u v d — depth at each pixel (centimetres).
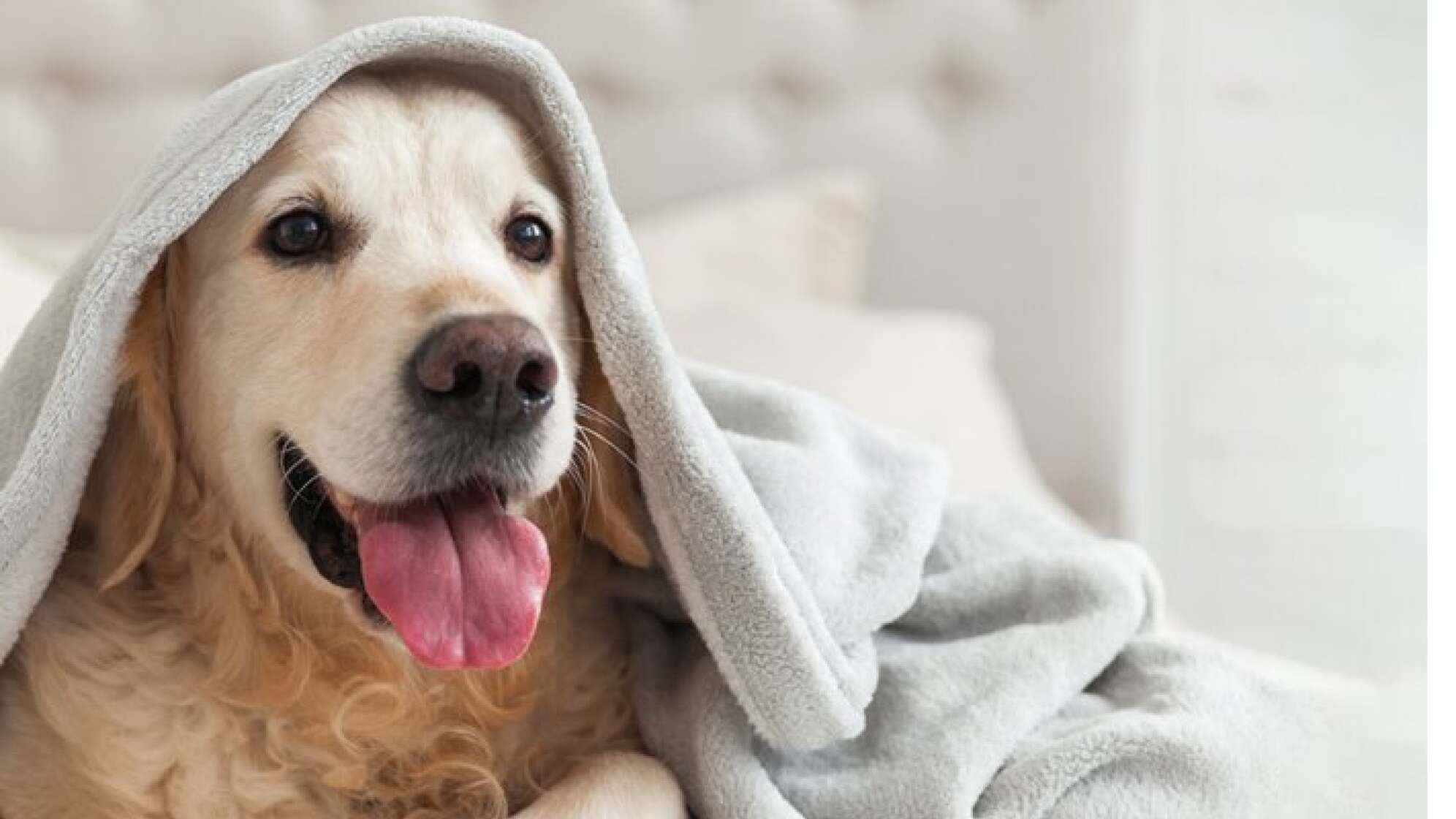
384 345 120
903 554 138
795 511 135
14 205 276
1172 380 325
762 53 312
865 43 316
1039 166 318
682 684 138
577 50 303
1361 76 305
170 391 137
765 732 127
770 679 123
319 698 137
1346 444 300
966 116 320
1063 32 317
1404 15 297
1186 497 333
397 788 139
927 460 153
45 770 132
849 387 248
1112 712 136
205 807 133
